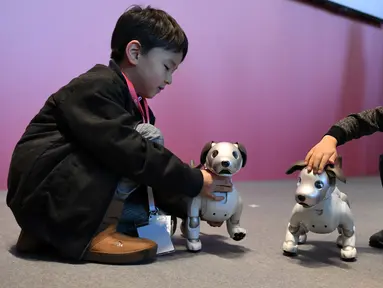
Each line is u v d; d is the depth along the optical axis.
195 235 0.89
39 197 0.77
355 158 2.96
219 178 0.88
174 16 2.16
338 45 2.82
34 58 1.88
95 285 0.65
